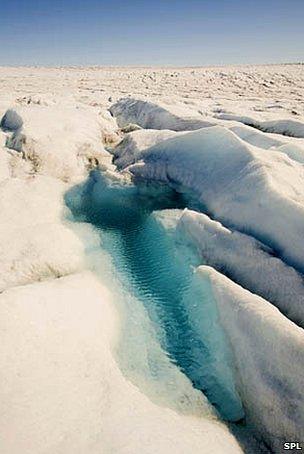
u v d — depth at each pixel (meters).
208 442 5.12
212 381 6.25
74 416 5.23
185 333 7.23
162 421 5.30
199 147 13.13
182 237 9.84
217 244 8.73
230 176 11.00
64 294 7.51
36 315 6.70
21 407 5.18
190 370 6.47
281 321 6.08
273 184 9.30
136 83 48.31
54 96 28.98
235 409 5.87
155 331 7.26
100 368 6.03
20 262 8.55
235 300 6.80
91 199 12.99
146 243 10.36
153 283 8.67
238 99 32.03
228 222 9.72
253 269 7.80
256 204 9.21
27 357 5.88
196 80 51.38
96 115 19.59
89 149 15.81
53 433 4.98
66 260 8.95
